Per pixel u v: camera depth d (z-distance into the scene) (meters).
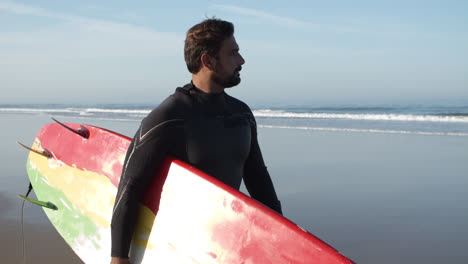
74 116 22.34
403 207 4.98
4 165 7.27
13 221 4.38
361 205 5.07
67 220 2.45
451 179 6.30
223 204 1.71
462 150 8.94
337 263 1.42
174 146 1.76
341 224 4.45
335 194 5.55
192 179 1.76
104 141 2.41
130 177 1.73
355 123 16.59
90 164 2.42
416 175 6.61
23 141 10.41
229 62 1.78
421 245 3.87
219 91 1.84
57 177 2.66
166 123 1.71
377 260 3.60
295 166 7.42
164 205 1.83
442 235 4.10
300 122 17.56
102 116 22.09
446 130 13.06
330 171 6.95
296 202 5.23
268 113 24.81
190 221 1.76
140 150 1.71
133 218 1.75
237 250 1.64
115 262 1.72
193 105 1.78
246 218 1.66
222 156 1.82
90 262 2.18
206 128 1.78
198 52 1.77
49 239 3.88
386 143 10.27
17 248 3.68
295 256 1.51
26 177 6.36
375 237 4.09
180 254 1.76
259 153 2.06
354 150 9.17
